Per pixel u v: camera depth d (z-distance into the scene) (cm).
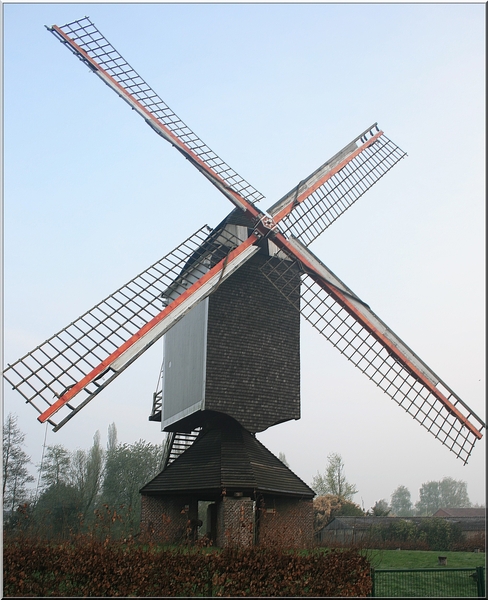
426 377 2545
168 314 2109
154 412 2983
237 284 2462
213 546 2236
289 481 2462
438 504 13938
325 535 4006
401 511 14462
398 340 2566
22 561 1336
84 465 5322
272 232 2431
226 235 2473
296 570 1388
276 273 2525
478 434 2570
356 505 6144
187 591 1318
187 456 2423
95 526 1595
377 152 3014
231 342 2391
